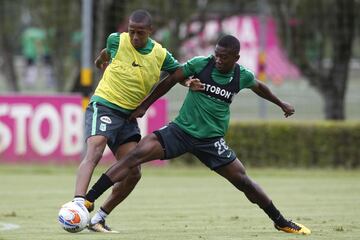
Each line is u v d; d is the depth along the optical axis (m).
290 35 75.38
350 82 122.50
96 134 27.33
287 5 75.12
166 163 62.28
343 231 29.81
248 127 61.97
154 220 34.06
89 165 26.89
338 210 38.12
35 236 28.12
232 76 27.17
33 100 59.34
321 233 29.11
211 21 82.62
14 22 92.00
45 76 119.75
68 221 25.86
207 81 27.00
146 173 58.00
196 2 81.00
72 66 93.94
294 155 61.81
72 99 59.34
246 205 40.25
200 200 42.59
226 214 36.38
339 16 72.44
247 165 62.03
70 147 59.59
